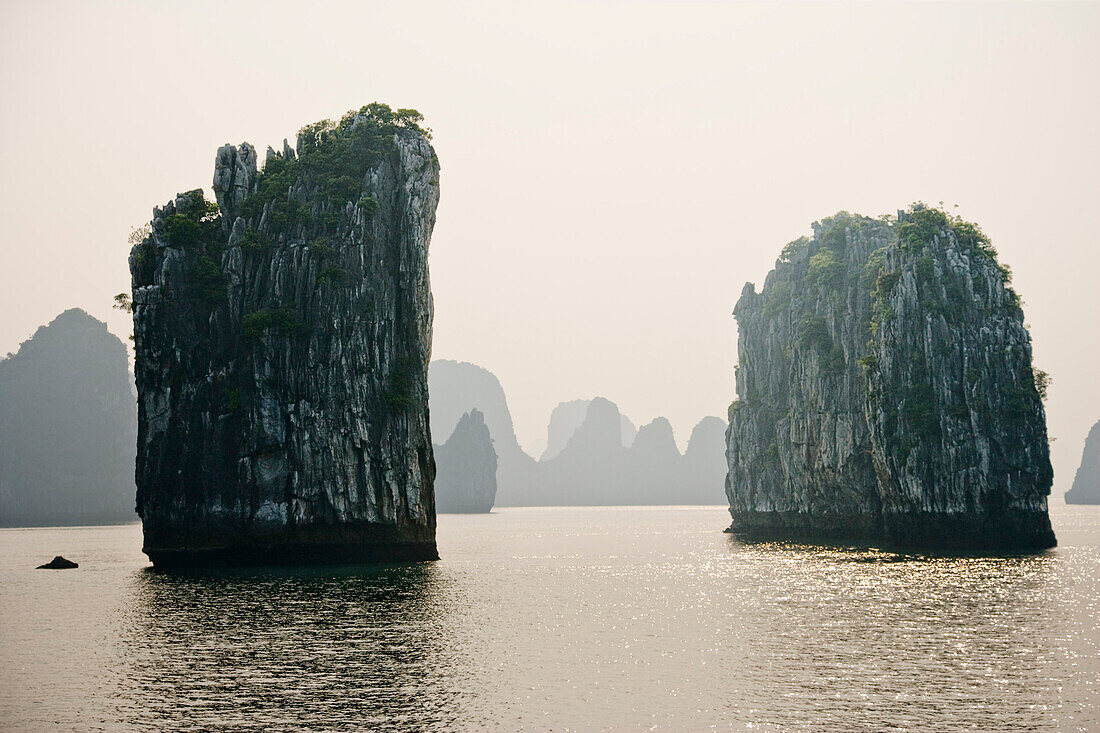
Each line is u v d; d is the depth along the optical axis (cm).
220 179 11806
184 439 10850
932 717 4141
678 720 4112
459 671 5000
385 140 11969
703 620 6575
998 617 6562
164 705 4372
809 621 6494
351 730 4006
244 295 11238
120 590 8319
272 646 5656
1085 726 4012
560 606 7288
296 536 10712
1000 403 12769
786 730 3978
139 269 11294
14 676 4919
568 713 4222
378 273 11512
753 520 18812
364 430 11050
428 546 11756
